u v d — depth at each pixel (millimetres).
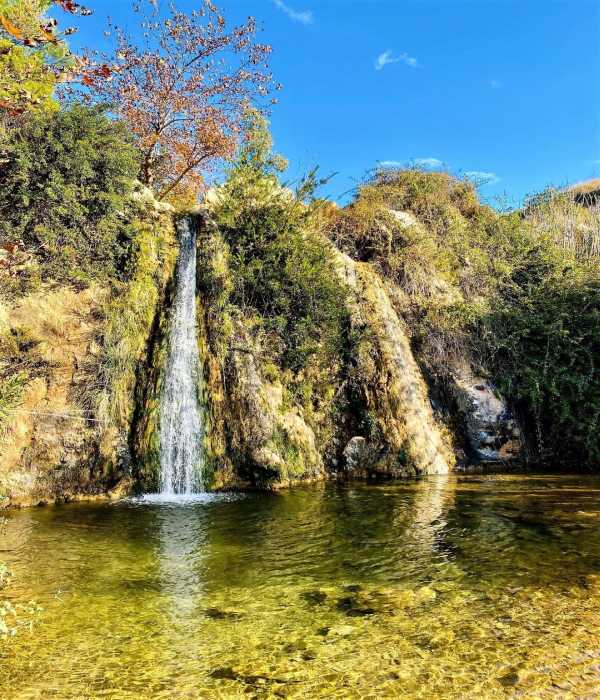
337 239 15922
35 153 10414
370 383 12375
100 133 11438
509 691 3416
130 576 5582
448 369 13719
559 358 13828
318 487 10469
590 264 16406
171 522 7820
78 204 10742
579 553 5953
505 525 7195
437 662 3779
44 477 9352
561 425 13297
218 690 3518
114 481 9969
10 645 4137
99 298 10758
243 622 4488
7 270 9766
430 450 12070
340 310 12797
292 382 12016
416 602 4770
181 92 18938
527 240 17250
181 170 19797
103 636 4273
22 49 3912
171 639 4215
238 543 6695
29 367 9695
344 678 3623
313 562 5922
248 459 10453
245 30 19000
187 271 12117
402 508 8367
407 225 16438
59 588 5262
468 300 15453
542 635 4098
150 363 10953
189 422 10930
